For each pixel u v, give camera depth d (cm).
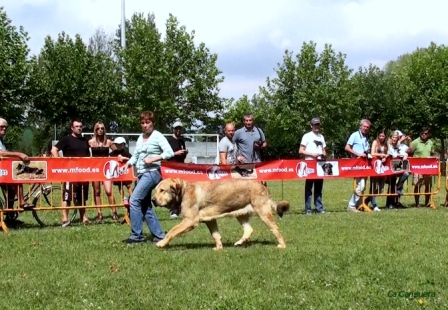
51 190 1244
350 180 2998
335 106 4291
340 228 1095
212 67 4025
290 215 1331
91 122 3650
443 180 2661
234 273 694
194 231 1059
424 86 4291
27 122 3684
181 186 865
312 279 662
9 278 676
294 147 4841
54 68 3547
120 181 1202
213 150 3716
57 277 679
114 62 3912
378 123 4641
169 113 3844
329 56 4403
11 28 3250
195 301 574
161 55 3831
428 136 1642
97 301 577
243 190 875
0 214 1084
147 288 627
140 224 930
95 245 900
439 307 549
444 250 844
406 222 1189
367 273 689
